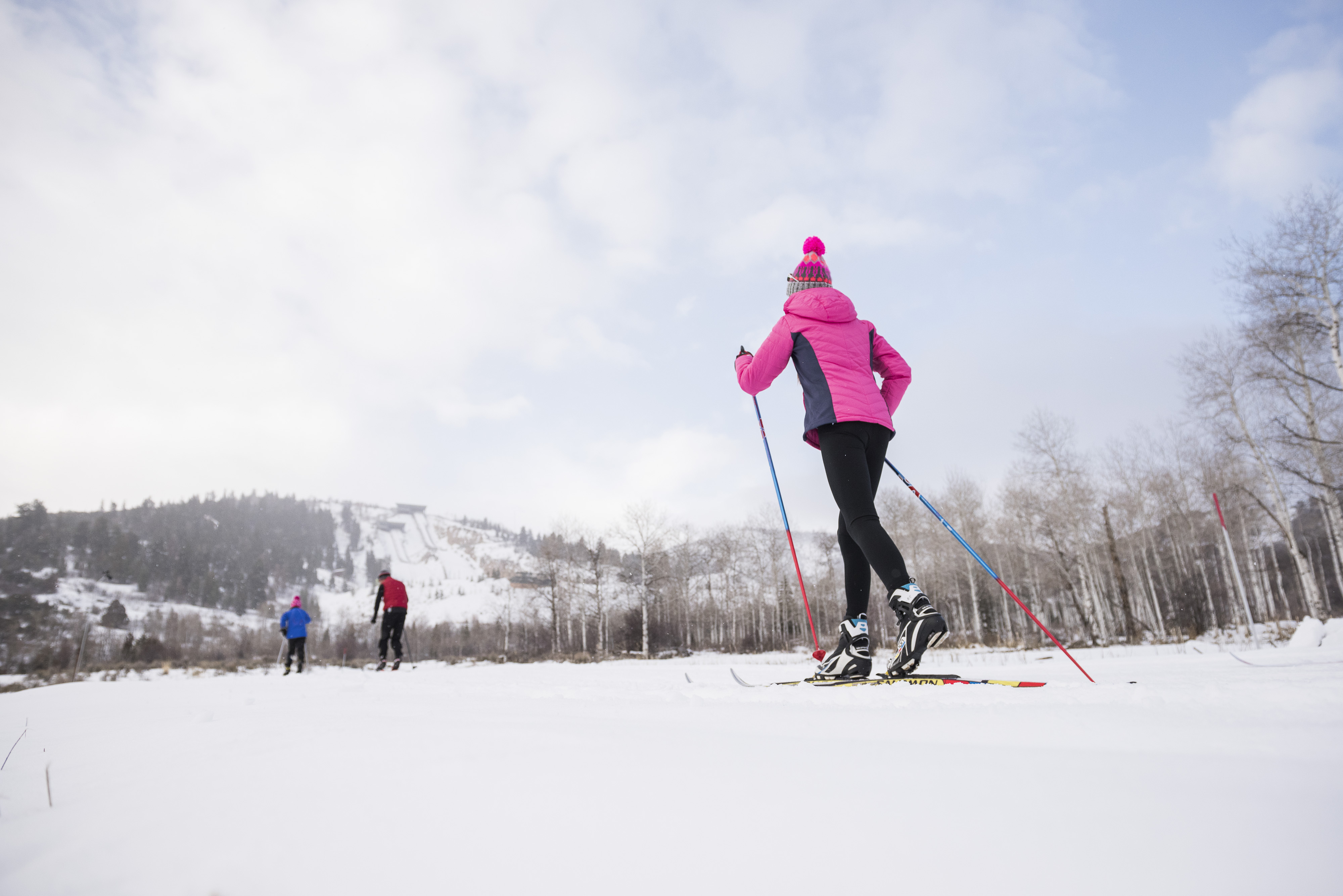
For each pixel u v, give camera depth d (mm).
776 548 53188
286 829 550
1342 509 19938
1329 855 364
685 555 47969
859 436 2355
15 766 985
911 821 486
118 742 1145
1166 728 750
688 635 45781
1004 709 1037
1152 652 10734
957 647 28812
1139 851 396
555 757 720
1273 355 17922
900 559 2146
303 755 804
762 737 848
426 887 442
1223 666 3162
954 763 627
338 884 453
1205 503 31094
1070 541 29875
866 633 2443
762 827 499
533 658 23234
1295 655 3836
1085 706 1027
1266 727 728
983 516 40500
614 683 3195
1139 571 38031
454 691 2520
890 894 384
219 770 761
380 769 702
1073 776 554
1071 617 41250
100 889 466
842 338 2480
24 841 570
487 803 583
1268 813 435
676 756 711
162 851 522
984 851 424
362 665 15828
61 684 12203
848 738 833
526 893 426
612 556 43906
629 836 499
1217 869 360
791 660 24344
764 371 2596
